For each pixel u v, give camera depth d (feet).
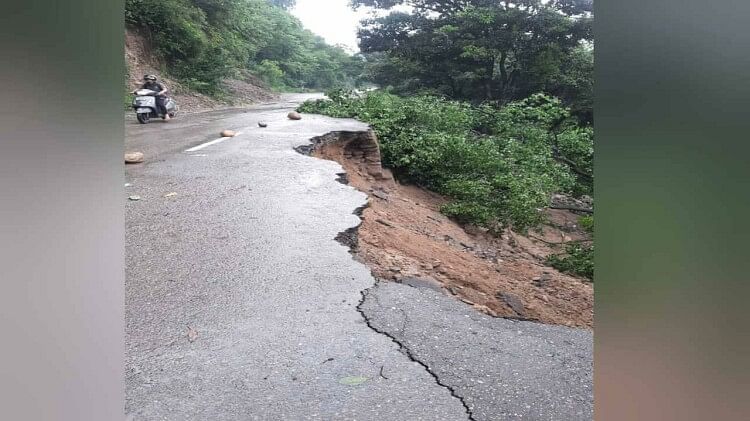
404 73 74.84
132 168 23.16
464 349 9.68
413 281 14.06
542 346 10.02
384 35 76.84
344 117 44.88
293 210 18.10
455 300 12.26
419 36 72.33
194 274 12.63
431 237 25.94
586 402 8.13
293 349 9.42
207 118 44.19
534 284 22.59
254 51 96.63
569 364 9.32
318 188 21.11
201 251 14.10
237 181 21.43
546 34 63.21
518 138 47.14
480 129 50.80
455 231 30.53
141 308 10.87
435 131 41.78
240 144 29.22
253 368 8.79
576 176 44.29
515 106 50.85
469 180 35.96
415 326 10.50
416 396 8.16
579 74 60.80
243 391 8.16
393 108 43.42
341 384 8.41
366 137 34.83
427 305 11.61
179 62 68.08
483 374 8.85
